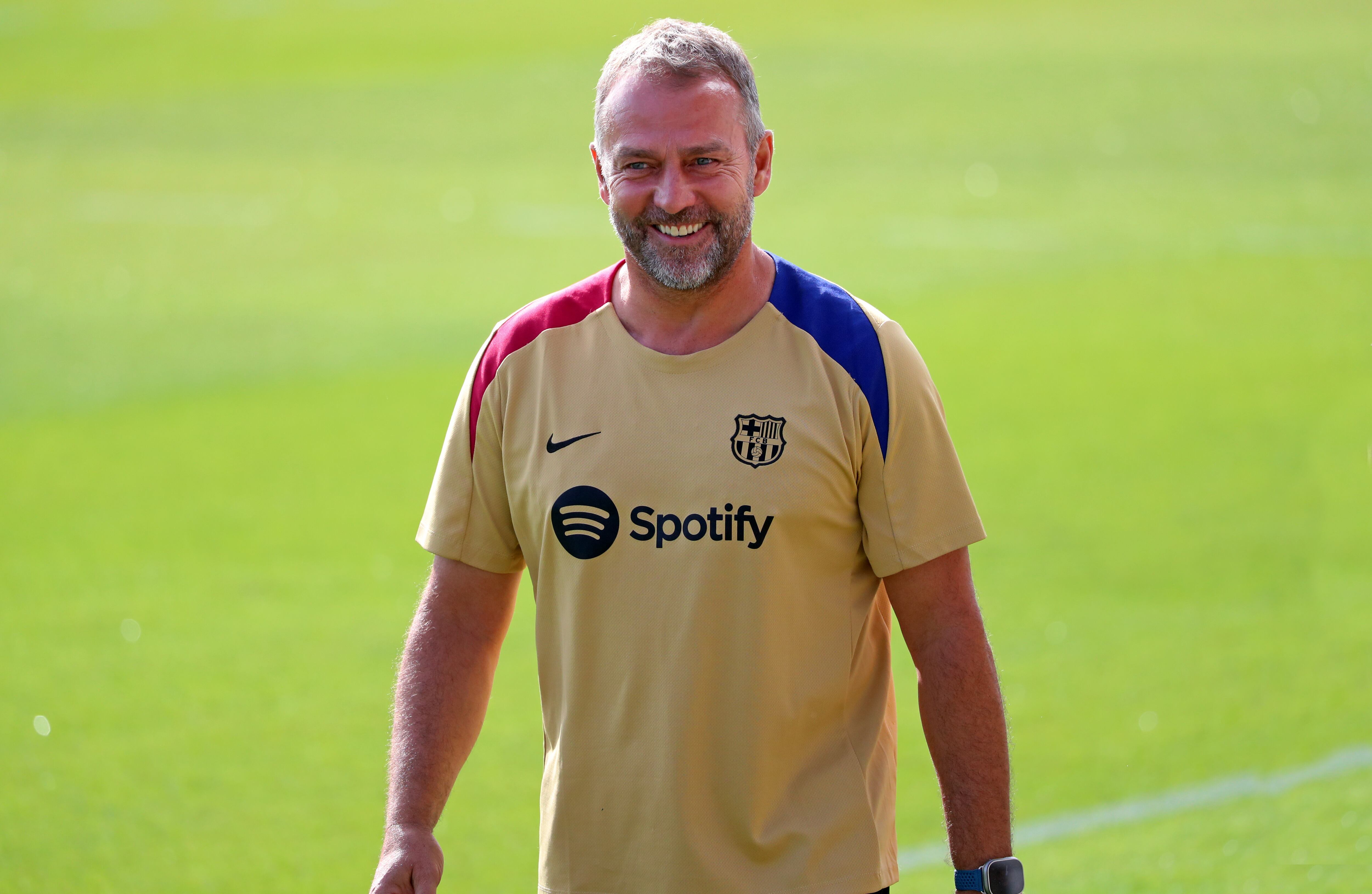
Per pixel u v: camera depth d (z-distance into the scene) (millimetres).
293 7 87188
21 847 13727
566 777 7414
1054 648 17562
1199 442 25203
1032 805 13859
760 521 7105
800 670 7273
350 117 64750
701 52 7199
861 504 7355
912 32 71250
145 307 38938
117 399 30969
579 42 75562
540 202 49750
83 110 69375
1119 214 43438
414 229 46750
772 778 7234
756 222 44875
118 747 15922
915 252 40656
